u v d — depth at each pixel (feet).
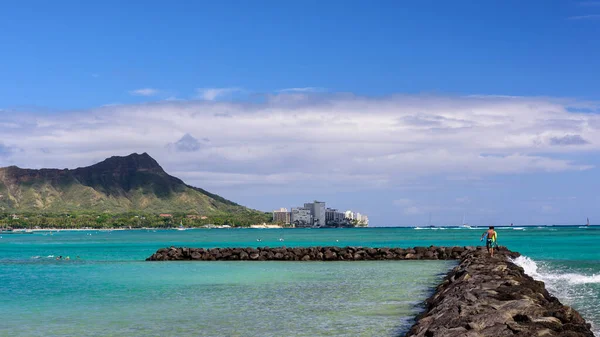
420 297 107.76
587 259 225.97
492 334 57.06
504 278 105.50
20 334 75.46
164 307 97.60
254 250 249.14
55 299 110.63
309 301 103.14
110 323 82.69
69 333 75.72
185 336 72.49
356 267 192.75
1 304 104.12
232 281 144.05
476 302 74.43
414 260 230.07
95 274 171.83
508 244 391.04
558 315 65.82
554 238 538.88
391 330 74.33
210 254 247.09
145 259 253.03
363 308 93.76
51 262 240.12
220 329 76.69
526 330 57.47
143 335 73.67
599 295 108.06
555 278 143.23
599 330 72.84
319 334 72.28
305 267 195.21
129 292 120.98
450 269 179.01
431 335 59.11
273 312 90.53
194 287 129.80
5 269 199.00
